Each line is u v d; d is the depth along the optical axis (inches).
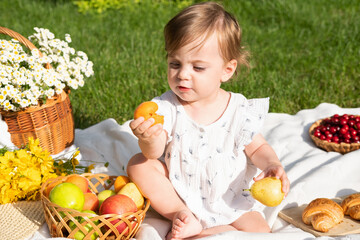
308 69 182.1
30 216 93.6
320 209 90.4
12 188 97.5
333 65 179.8
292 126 137.9
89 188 101.0
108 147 127.7
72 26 238.5
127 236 84.4
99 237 81.7
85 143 130.2
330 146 122.5
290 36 219.6
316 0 264.4
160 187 91.9
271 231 96.1
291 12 244.5
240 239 83.9
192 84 87.7
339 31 213.0
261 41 214.2
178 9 269.1
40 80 110.7
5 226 90.3
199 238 85.5
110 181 104.3
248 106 95.8
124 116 151.5
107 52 203.3
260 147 95.7
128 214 82.0
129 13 260.8
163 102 96.7
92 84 168.1
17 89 107.0
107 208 83.7
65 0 297.0
